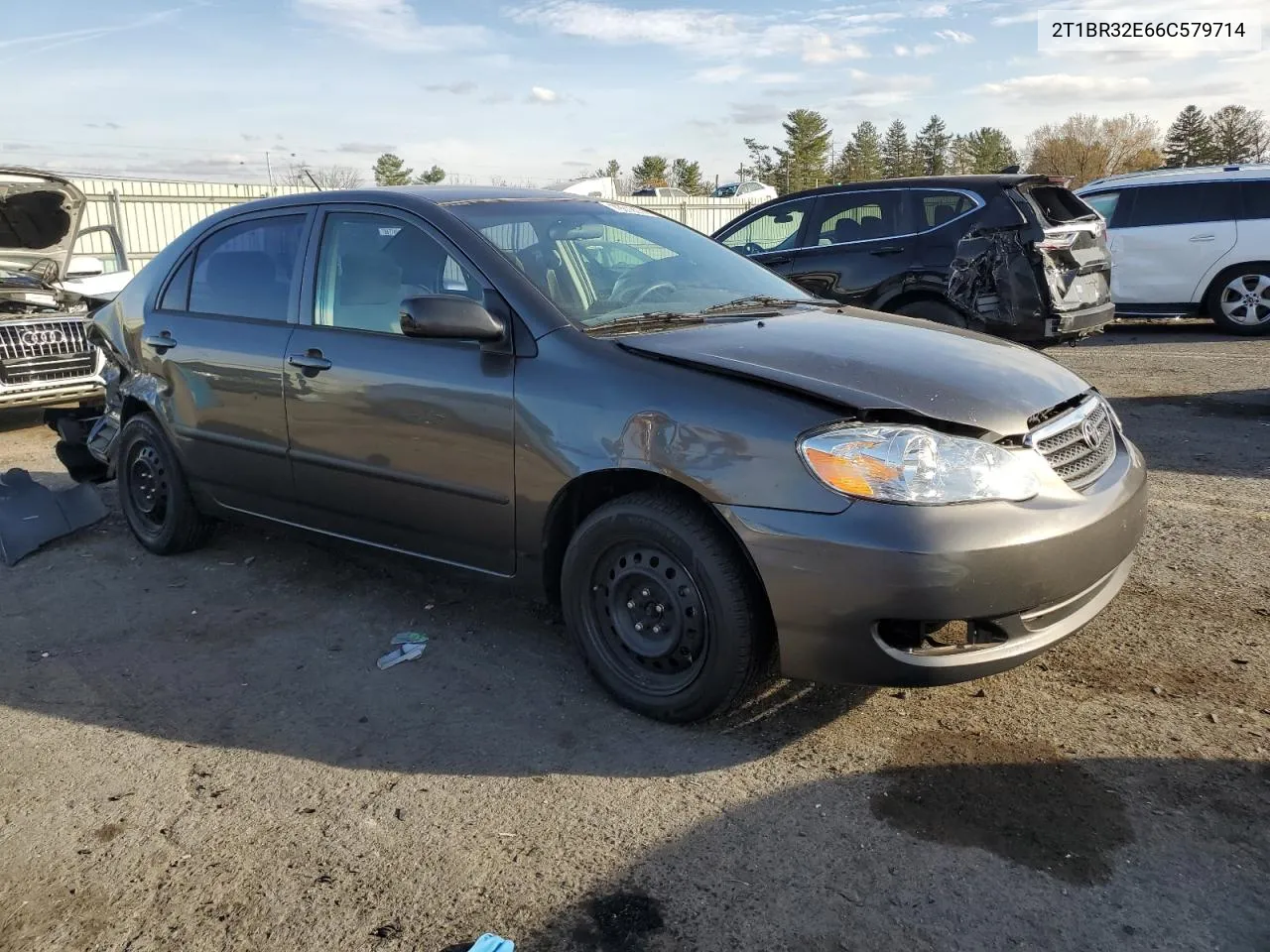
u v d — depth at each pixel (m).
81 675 3.69
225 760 3.08
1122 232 11.76
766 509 2.76
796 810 2.70
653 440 2.96
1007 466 2.76
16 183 8.12
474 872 2.50
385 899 2.41
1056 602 2.83
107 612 4.29
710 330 3.36
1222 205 11.27
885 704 3.25
